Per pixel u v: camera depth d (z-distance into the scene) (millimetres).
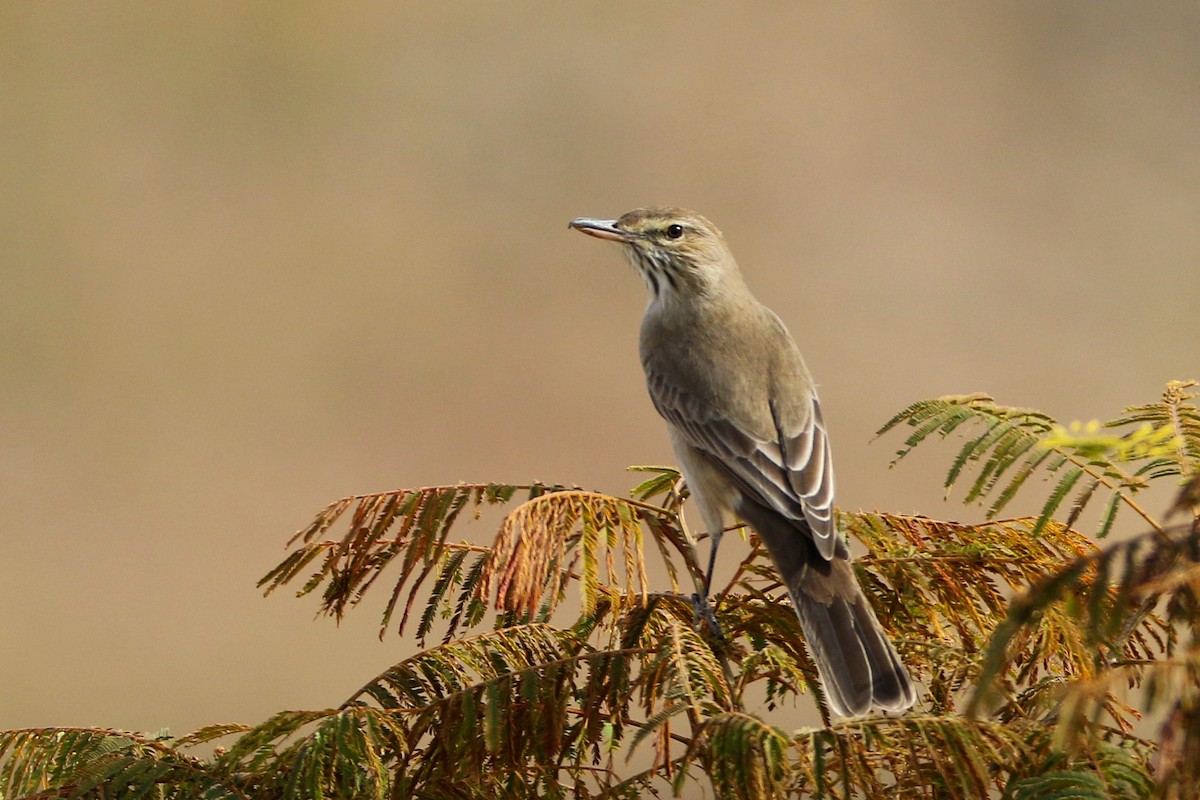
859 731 4113
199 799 4500
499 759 4520
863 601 5180
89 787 4527
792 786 4242
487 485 5168
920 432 4922
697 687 4344
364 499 5195
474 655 4762
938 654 4996
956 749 4027
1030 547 5086
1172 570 3684
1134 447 4266
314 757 4379
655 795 4711
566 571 4992
